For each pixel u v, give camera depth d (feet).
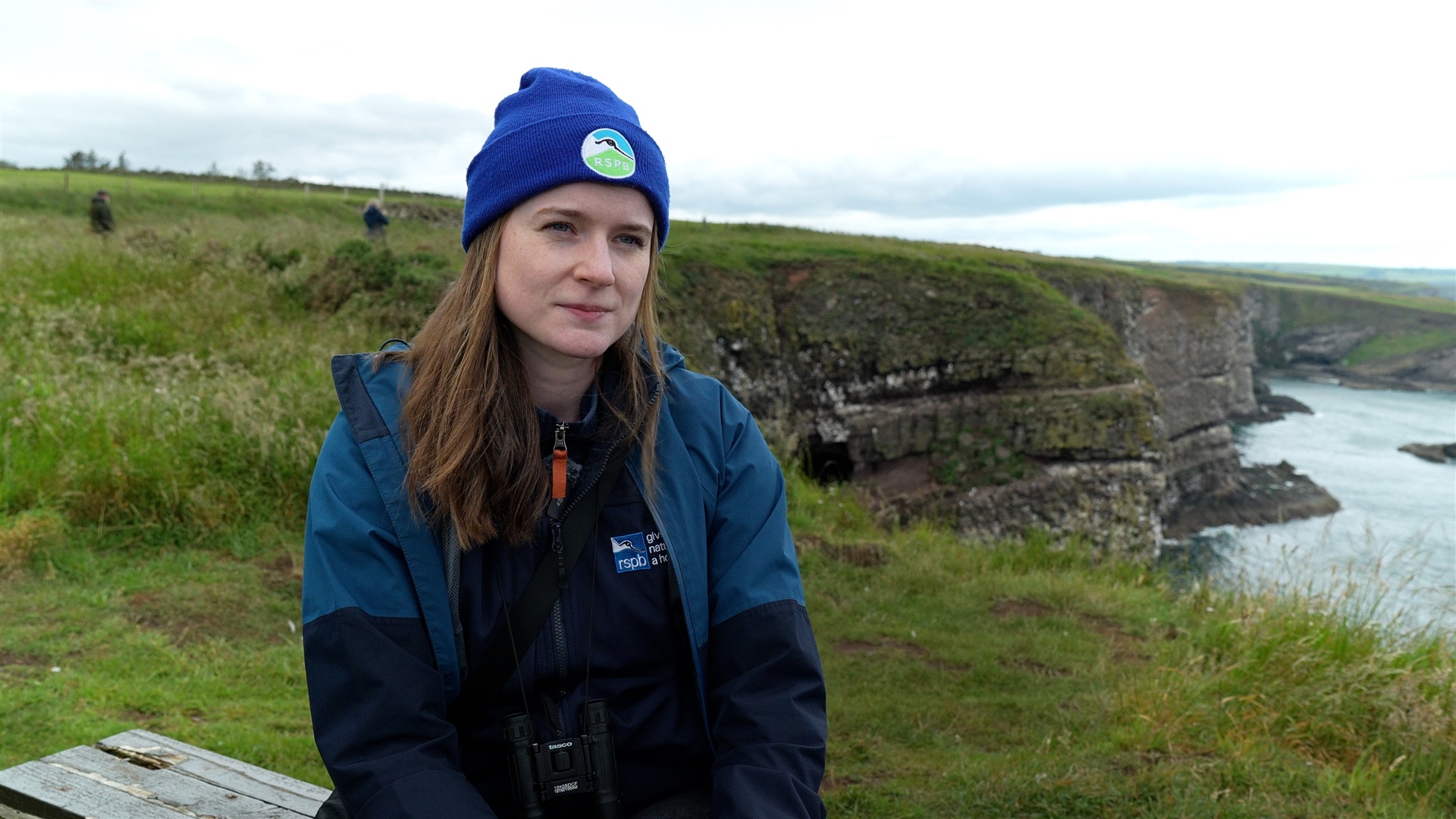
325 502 4.73
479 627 4.87
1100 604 26.13
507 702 5.01
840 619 24.30
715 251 110.83
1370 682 16.51
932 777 15.08
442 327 5.00
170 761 7.75
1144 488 104.88
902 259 119.44
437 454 4.60
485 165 4.88
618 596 5.05
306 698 16.11
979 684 20.18
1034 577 28.45
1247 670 17.80
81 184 118.42
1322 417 286.87
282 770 13.21
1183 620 24.91
